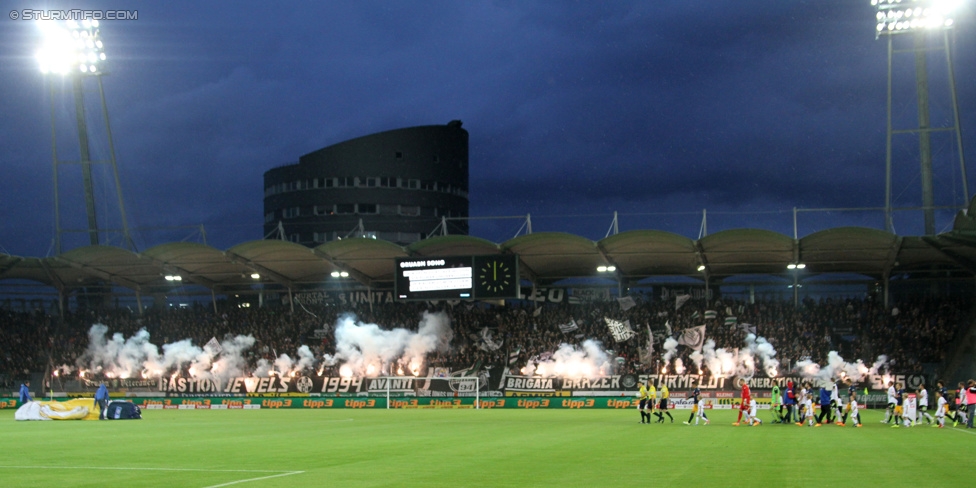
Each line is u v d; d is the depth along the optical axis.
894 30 60.81
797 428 38.19
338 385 71.19
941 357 64.94
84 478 19.53
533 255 69.56
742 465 21.52
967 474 19.62
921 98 61.53
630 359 69.94
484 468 21.06
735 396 63.88
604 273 75.31
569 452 25.45
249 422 46.19
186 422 46.47
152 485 18.19
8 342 77.25
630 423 43.06
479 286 67.31
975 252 60.66
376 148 119.19
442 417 51.56
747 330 69.19
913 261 68.06
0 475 20.20
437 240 67.38
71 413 49.56
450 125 126.12
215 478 19.34
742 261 68.69
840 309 70.88
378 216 118.19
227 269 76.31
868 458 23.33
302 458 24.02
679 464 21.77
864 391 62.56
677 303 73.62
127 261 73.31
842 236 60.12
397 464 22.17
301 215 119.88
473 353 72.19
